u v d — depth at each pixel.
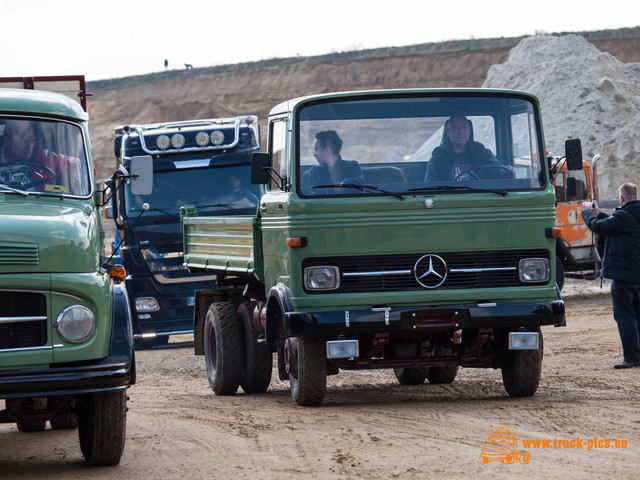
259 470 10.12
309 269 13.22
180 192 24.72
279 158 14.33
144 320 24.75
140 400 16.02
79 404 10.92
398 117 13.71
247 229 15.42
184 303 24.88
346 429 12.05
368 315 13.15
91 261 10.51
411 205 13.33
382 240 13.30
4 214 10.42
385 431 11.80
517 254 13.57
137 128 25.70
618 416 12.33
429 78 120.38
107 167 118.31
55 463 11.23
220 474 10.06
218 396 16.56
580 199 30.11
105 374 10.05
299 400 14.09
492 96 13.91
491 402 13.83
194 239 18.62
